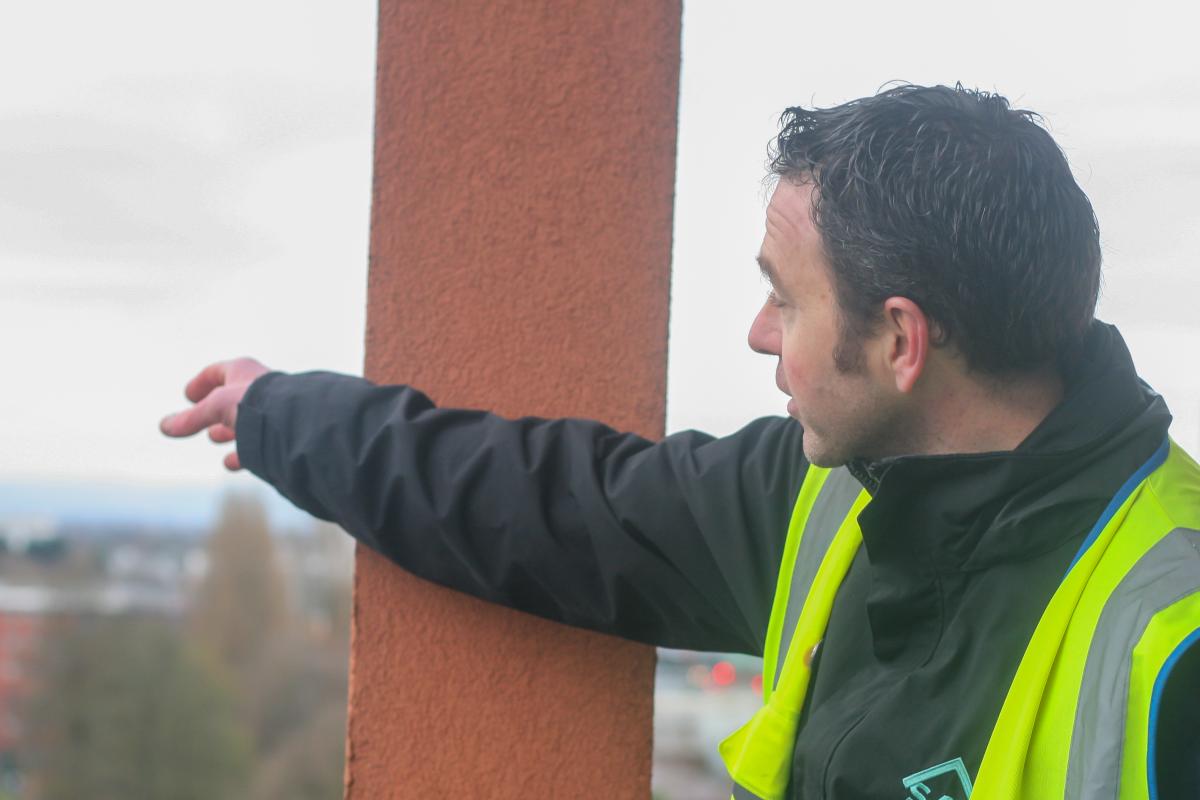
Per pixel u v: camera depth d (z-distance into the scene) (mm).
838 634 1113
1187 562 902
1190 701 860
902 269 984
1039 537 972
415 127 1474
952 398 1031
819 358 1061
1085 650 919
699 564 1272
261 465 1392
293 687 40750
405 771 1503
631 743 1490
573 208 1479
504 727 1497
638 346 1484
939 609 1022
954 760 977
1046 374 1028
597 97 1479
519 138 1478
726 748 1218
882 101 1025
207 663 38469
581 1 1471
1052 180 977
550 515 1306
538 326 1483
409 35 1469
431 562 1361
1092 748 882
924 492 1000
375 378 1479
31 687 37125
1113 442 972
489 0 1472
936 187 970
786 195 1077
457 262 1479
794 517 1217
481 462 1319
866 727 1025
